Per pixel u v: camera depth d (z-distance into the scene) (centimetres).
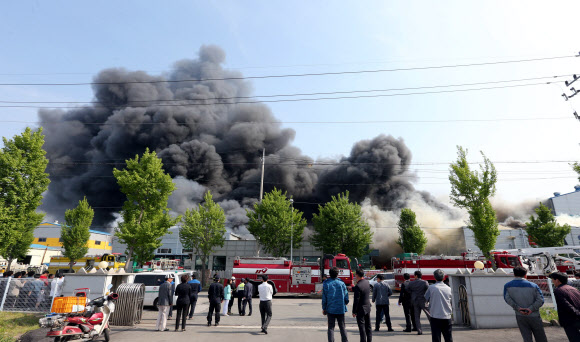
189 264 3559
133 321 935
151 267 2528
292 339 731
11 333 802
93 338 715
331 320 565
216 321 944
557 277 488
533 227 3309
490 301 856
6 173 1995
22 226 2002
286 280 2053
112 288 1067
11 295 1107
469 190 1967
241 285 1255
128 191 2438
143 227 2323
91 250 5162
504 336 738
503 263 1947
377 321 848
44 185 2156
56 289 1118
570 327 455
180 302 859
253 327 908
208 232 3142
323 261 2111
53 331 641
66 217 3659
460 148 2077
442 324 540
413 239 3891
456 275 920
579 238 4278
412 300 804
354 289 627
